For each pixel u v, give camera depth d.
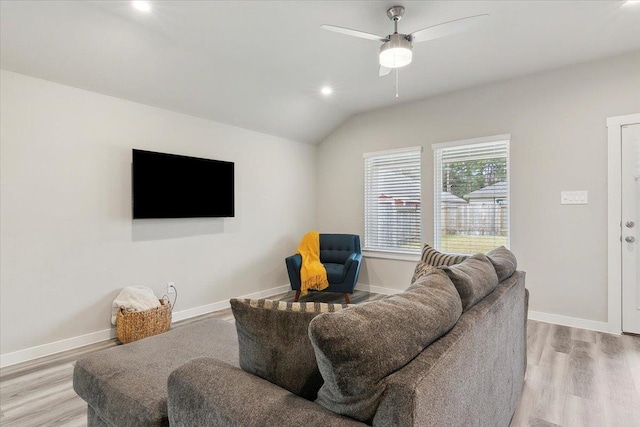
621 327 3.08
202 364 1.12
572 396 2.05
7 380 2.30
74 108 2.85
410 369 0.86
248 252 4.33
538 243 3.48
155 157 3.33
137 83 3.07
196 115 3.74
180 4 2.31
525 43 2.87
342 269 4.16
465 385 1.09
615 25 2.58
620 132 3.06
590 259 3.21
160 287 3.44
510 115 3.63
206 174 3.78
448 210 4.11
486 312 1.35
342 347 0.81
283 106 4.17
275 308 1.08
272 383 1.03
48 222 2.72
